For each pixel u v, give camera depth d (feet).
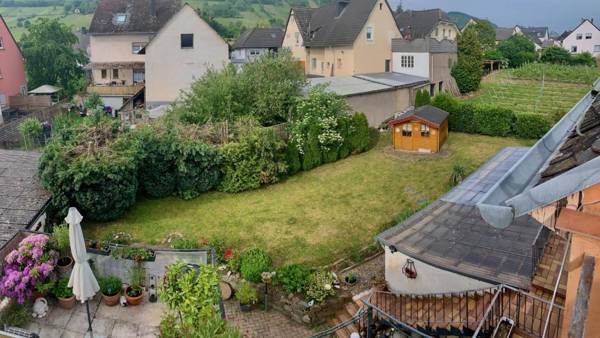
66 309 44.45
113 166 59.88
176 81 120.37
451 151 86.69
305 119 81.15
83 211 60.85
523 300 32.60
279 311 49.60
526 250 39.17
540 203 13.94
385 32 126.62
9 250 47.11
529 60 182.80
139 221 63.93
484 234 42.52
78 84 157.79
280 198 71.92
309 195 72.64
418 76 122.62
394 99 108.27
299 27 143.95
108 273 48.44
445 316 37.88
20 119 111.04
